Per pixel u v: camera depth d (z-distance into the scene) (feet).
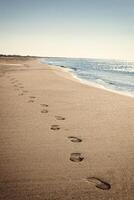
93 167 10.61
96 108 22.18
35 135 14.42
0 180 9.30
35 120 17.65
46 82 40.81
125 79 61.46
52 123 17.03
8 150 12.11
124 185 9.22
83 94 29.68
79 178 9.61
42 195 8.38
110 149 12.71
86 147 12.86
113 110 21.50
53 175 9.78
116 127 16.57
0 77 46.47
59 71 72.08
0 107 21.39
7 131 15.02
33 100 24.98
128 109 22.04
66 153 11.97
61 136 14.42
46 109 21.18
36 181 9.30
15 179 9.40
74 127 16.28
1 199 8.05
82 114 19.84
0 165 10.49
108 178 9.70
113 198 8.34
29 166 10.48
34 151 12.07
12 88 32.73
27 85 36.27
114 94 30.40
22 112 19.85
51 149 12.40
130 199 8.32
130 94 33.99
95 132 15.37
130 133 15.35
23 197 8.22
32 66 92.32
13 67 80.74
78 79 52.70
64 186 9.00
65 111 20.70
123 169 10.53
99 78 61.67
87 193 8.59
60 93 29.89
